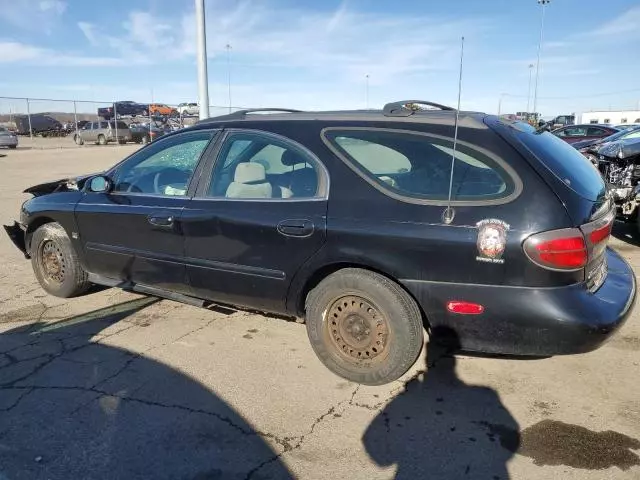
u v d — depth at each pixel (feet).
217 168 12.83
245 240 11.89
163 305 15.76
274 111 13.85
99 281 15.30
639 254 20.95
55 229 15.76
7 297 16.57
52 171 57.11
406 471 8.55
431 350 12.48
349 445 9.20
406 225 10.12
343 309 11.09
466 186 9.91
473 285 9.68
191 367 11.92
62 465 8.74
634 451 8.93
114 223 14.16
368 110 12.04
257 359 12.29
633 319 14.14
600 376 11.32
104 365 12.03
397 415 10.05
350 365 11.15
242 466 8.70
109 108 121.29
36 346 13.01
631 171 23.85
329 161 11.25
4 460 8.86
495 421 9.82
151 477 8.46
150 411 10.23
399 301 10.37
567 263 9.20
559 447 9.05
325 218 10.87
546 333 9.39
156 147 14.24
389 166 10.74
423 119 10.98
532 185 9.48
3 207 33.99
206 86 37.55
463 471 8.54
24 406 10.42
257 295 12.13
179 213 12.87
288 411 10.21
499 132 10.27
